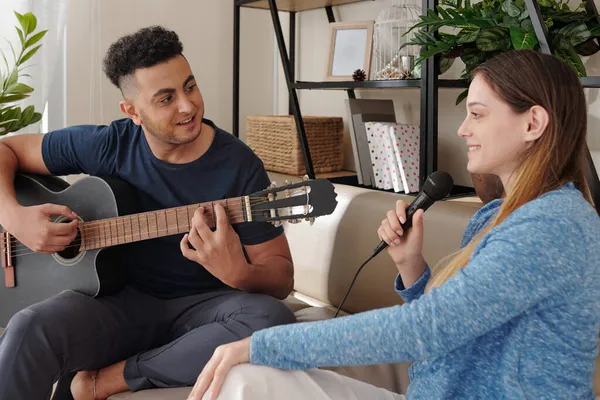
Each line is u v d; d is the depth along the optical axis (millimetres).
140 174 1750
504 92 1026
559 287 924
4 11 2428
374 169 2396
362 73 2455
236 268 1551
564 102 1017
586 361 981
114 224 1662
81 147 1818
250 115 3035
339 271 1982
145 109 1630
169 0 2938
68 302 1563
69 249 1734
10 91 2143
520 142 1035
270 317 1546
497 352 992
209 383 1072
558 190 1000
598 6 1971
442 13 1923
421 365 1085
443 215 1741
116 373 1564
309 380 1087
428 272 1287
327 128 2756
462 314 927
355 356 983
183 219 1604
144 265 1756
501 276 919
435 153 2053
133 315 1684
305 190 1503
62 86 2693
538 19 1657
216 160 1726
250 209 1538
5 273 1785
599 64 1991
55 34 2508
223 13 3105
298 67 3143
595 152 1970
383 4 2658
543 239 929
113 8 2789
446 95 2449
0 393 1409
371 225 1909
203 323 1658
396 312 972
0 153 1825
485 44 1800
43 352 1452
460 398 1016
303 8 2977
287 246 1764
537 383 959
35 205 1771
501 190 1637
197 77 3068
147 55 1595
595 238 961
